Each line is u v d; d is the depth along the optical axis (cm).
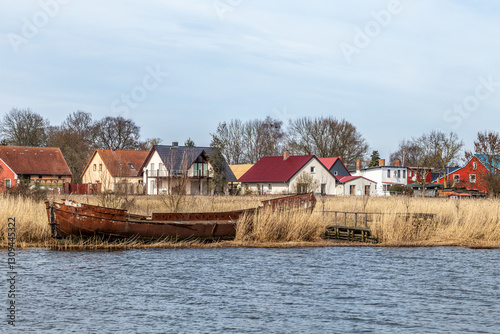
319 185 13450
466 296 2961
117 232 4653
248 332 2355
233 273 3519
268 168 13712
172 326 2423
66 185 12438
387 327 2434
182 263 3844
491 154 10525
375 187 14138
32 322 2461
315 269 3666
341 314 2622
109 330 2366
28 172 13912
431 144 14000
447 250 4534
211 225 4841
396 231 4956
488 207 5434
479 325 2466
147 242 4731
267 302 2817
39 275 3400
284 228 4928
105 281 3253
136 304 2766
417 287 3161
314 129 15988
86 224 4581
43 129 16938
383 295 2978
